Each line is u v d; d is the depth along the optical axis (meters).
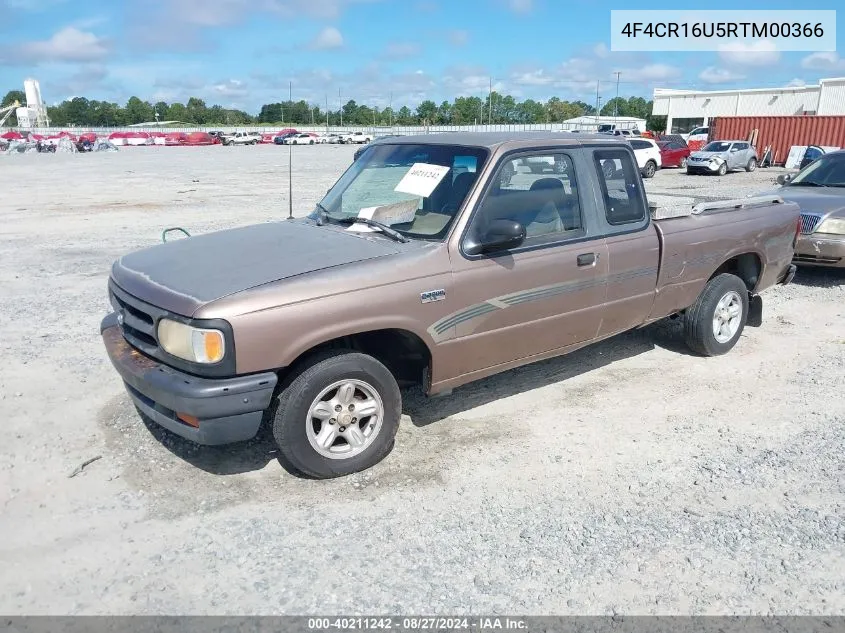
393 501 3.81
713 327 5.96
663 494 3.90
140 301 3.86
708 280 5.91
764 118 33.69
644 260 5.20
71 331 6.71
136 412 4.87
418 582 3.17
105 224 13.93
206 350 3.49
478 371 4.52
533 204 4.60
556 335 4.83
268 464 4.19
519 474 4.11
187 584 3.14
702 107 60.47
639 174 5.27
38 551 3.36
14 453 4.29
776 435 4.62
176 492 3.88
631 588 3.14
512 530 3.56
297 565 3.28
